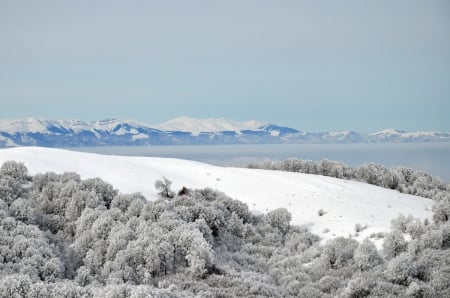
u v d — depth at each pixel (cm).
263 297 2244
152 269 2538
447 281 2372
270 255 3155
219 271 2609
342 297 2341
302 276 2642
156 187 4072
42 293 1922
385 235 2998
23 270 2233
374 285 2395
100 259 2641
